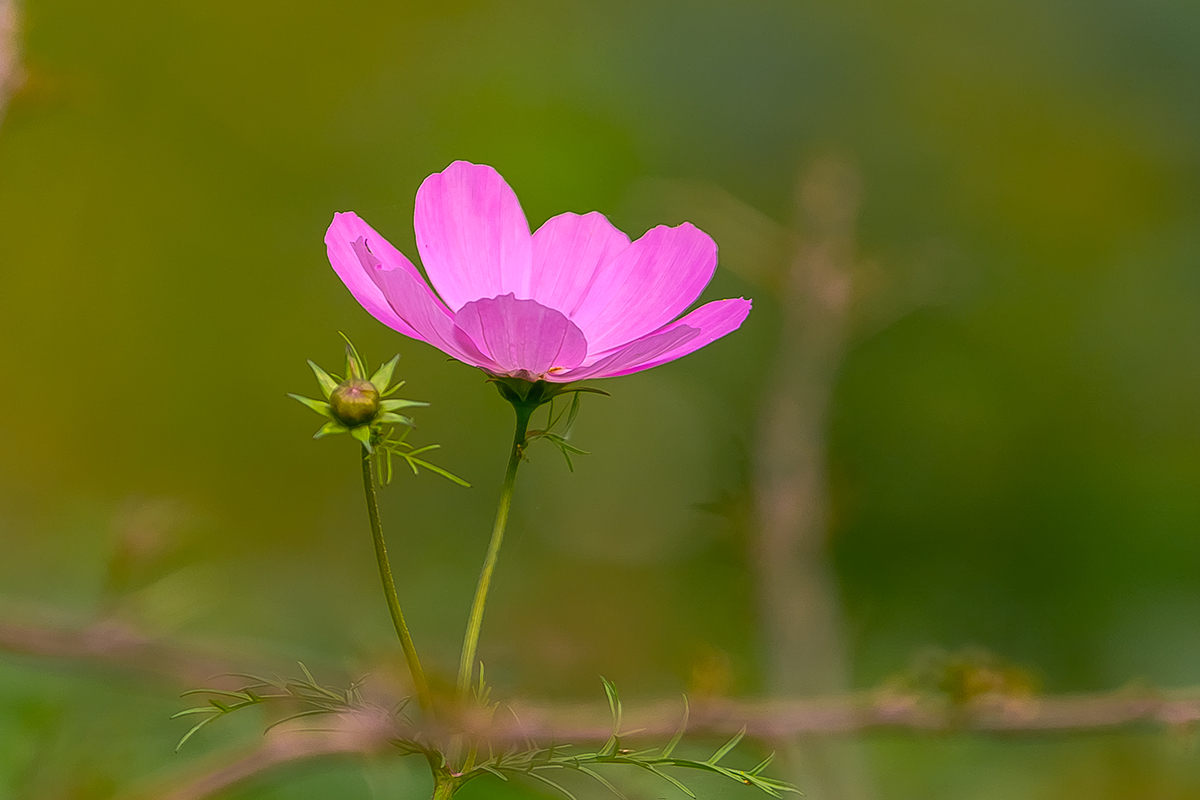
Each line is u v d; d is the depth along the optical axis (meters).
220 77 2.62
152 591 1.25
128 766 1.26
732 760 1.26
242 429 2.42
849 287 1.57
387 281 1.09
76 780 1.25
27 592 1.44
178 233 2.50
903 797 1.64
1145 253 2.57
